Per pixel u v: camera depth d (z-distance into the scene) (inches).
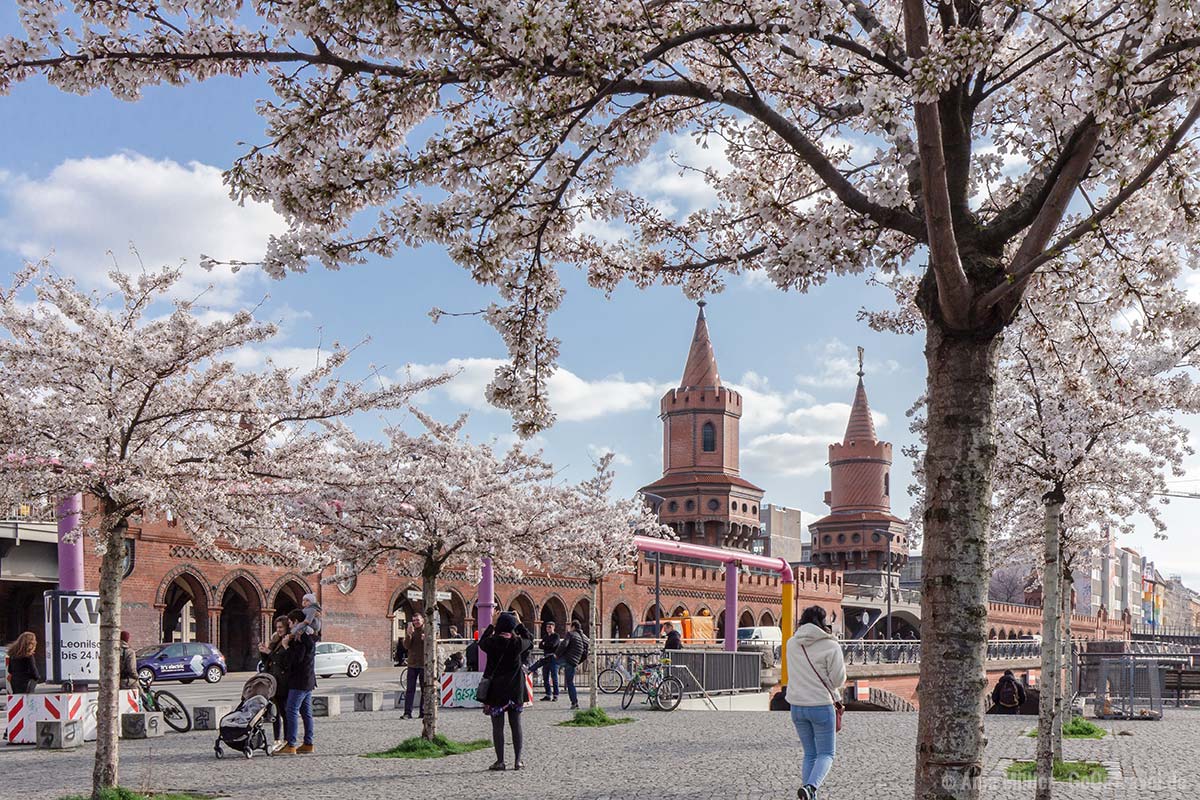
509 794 488.4
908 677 2144.4
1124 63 237.3
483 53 255.4
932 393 261.3
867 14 284.8
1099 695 1027.9
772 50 305.7
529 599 2610.7
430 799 474.6
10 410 443.2
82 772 577.3
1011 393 550.3
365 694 1047.0
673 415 4269.2
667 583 3043.8
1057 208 256.5
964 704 243.4
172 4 256.1
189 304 467.5
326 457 526.6
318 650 1812.3
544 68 256.4
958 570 248.8
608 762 611.5
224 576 1859.0
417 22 249.3
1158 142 257.9
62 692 762.8
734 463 4271.7
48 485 452.4
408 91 269.3
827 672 423.5
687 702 1184.8
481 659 1235.2
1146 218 321.4
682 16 283.4
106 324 449.4
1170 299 330.0
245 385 494.9
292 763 605.6
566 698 1198.3
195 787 510.3
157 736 778.2
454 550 724.0
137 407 470.9
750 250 352.2
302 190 267.3
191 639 2194.9
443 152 271.7
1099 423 526.9
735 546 4197.8
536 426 316.2
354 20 248.2
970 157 276.2
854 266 289.6
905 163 269.7
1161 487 623.2
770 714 1018.7
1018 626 4463.6
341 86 285.6
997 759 620.1
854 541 4660.4
